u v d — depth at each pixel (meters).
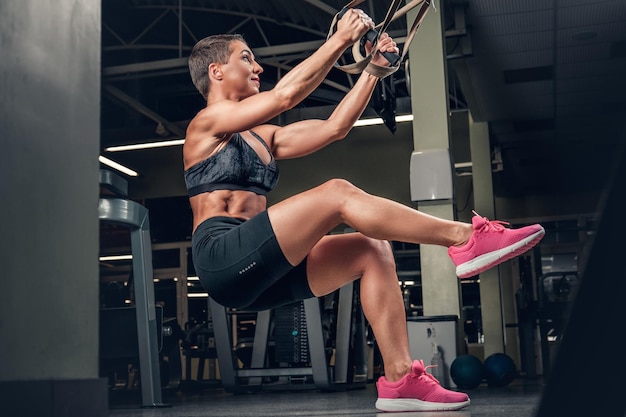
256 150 2.10
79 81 1.23
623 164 0.55
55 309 1.12
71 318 1.16
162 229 12.23
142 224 3.57
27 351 1.05
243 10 8.35
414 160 5.69
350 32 1.81
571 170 12.72
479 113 10.34
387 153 11.36
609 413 0.56
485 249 1.80
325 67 1.84
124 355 3.70
